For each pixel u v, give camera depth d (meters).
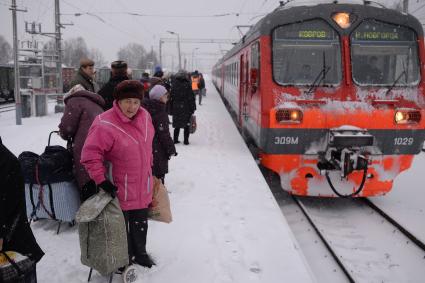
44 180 4.25
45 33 18.27
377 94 6.43
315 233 5.87
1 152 2.50
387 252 5.25
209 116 15.26
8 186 2.50
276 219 5.02
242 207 5.42
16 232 2.69
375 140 6.31
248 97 8.80
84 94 4.29
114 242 3.15
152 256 3.99
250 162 7.89
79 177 4.21
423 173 9.06
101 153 3.11
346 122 6.27
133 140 3.21
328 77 6.54
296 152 6.37
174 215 5.10
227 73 18.91
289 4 6.99
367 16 6.54
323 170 6.18
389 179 6.45
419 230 5.66
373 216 6.40
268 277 3.67
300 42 6.57
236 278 3.64
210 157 8.30
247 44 9.06
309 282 3.61
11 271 2.51
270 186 8.01
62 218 4.34
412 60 6.60
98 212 3.04
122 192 3.27
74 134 4.27
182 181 6.56
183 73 9.34
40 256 2.85
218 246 4.26
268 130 6.41
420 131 6.38
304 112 6.27
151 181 3.44
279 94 6.48
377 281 4.60
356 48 6.55
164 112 4.96
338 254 5.17
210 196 5.86
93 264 3.19
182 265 3.84
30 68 18.61
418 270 4.83
